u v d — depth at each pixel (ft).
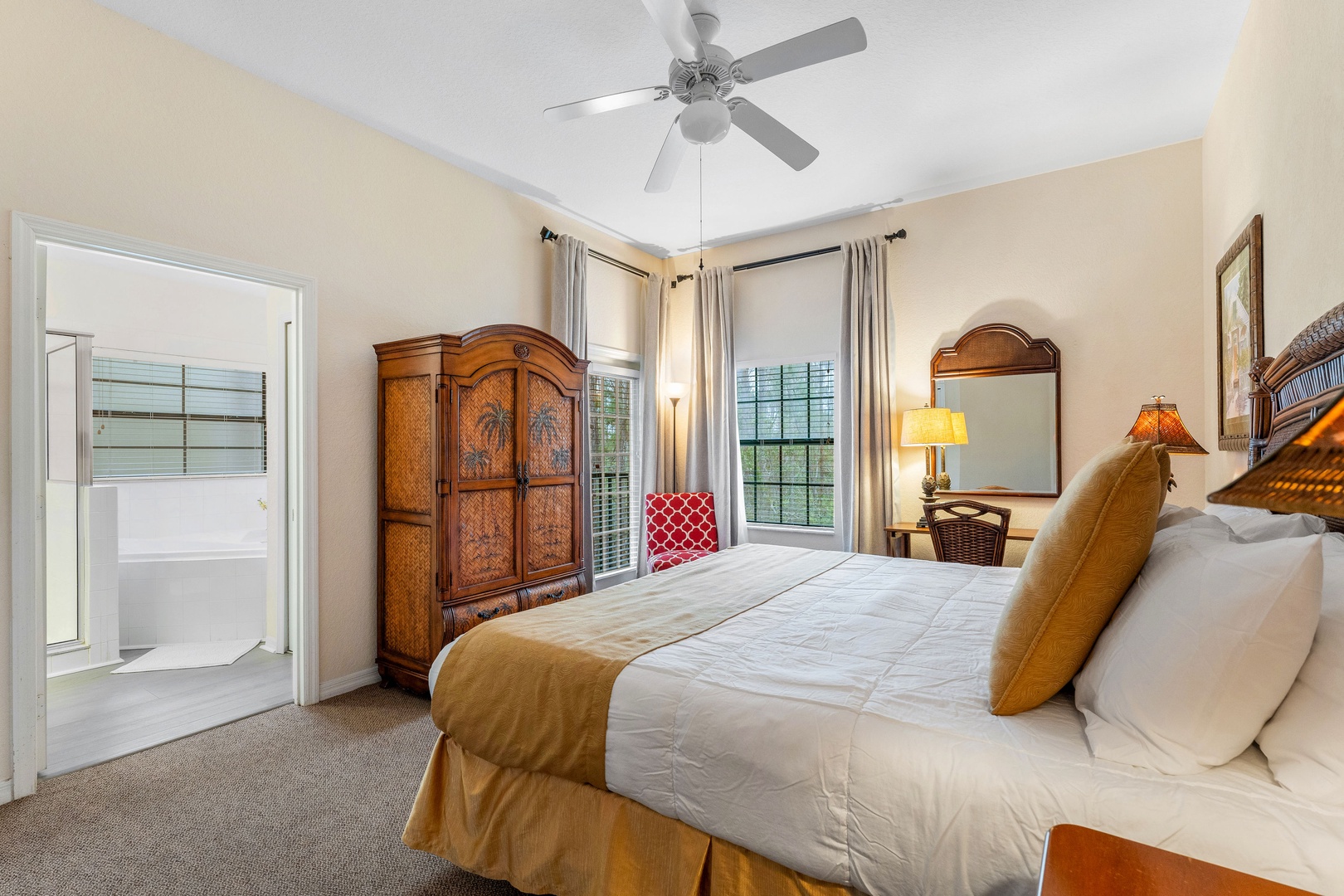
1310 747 2.91
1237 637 3.07
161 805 6.70
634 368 16.44
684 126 7.23
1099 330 11.63
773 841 3.92
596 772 4.68
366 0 7.34
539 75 8.88
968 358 12.69
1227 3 7.48
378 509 10.29
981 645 5.31
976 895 3.26
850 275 13.74
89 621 11.07
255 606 12.84
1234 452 8.84
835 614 6.38
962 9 7.52
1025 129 10.42
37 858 5.82
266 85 8.95
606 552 15.71
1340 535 4.31
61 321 14.92
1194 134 10.66
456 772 5.56
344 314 9.91
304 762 7.63
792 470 15.39
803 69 8.71
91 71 7.33
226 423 18.16
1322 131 5.54
